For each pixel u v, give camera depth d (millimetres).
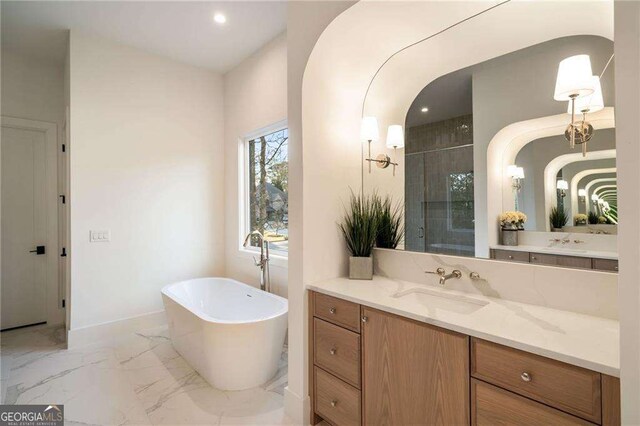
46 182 3330
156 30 2797
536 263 1447
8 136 3143
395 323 1365
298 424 1758
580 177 1353
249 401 1969
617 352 923
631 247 778
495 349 1068
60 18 2584
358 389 1511
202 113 3598
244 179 3570
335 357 1623
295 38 1815
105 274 2943
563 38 1399
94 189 2883
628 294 788
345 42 1767
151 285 3223
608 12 1273
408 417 1322
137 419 1796
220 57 3328
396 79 1980
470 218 1694
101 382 2178
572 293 1293
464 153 1729
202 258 3598
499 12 1516
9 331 3125
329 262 1930
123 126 3045
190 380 2205
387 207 2027
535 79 1485
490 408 1083
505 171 1578
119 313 3020
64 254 3375
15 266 3191
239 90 3479
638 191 763
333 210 1955
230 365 2061
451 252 1758
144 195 3180
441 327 1212
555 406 941
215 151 3707
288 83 1867
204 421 1781
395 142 2004
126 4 2422
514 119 1556
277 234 3162
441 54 1778
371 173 2098
